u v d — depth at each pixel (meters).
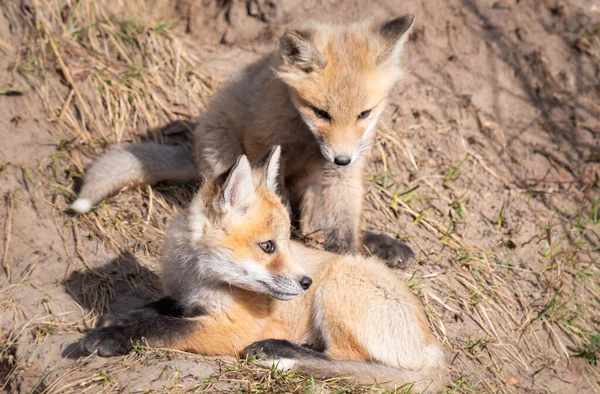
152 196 11.57
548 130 14.32
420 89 14.18
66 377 7.75
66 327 9.09
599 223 13.21
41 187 11.23
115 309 9.59
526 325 11.18
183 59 13.85
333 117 9.98
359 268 8.91
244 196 8.27
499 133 14.07
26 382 8.10
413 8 14.79
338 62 10.02
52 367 8.13
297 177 11.23
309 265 9.21
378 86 10.23
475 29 14.98
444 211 12.66
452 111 14.05
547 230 12.37
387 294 8.77
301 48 9.98
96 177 11.05
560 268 12.20
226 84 11.59
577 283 12.22
